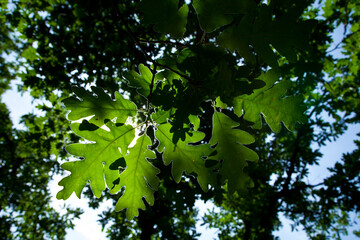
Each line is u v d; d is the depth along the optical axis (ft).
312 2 22.93
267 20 4.20
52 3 19.70
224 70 4.26
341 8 26.58
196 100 4.83
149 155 5.34
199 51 4.46
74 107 4.98
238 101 5.00
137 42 5.34
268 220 38.24
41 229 43.96
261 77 4.81
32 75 20.13
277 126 5.04
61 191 5.02
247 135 5.09
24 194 42.91
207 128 15.97
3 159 42.88
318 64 21.04
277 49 4.31
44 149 22.20
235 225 43.29
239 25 4.23
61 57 19.33
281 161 42.80
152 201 5.46
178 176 5.31
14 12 19.36
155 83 4.96
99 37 20.21
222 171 5.22
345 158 34.01
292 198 37.22
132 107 5.15
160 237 38.06
